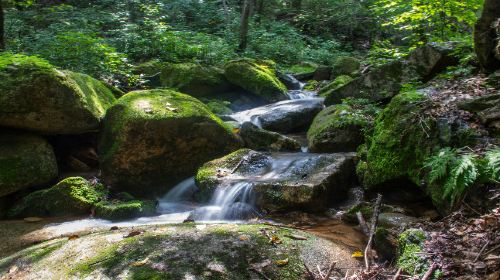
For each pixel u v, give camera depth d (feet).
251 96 30.42
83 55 25.32
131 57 33.47
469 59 16.85
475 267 7.69
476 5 21.95
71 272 9.24
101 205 14.96
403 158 13.14
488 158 9.60
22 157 16.02
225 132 19.04
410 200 13.52
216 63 34.73
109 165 17.21
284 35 50.44
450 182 9.88
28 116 16.34
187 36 37.14
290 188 14.24
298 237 10.79
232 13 52.26
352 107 21.63
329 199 14.70
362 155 16.17
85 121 17.76
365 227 12.26
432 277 7.82
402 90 17.79
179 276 8.79
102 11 41.52
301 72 38.22
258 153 18.21
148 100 18.69
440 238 8.96
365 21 56.85
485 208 9.70
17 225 13.99
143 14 44.09
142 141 17.06
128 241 10.49
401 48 29.96
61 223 14.12
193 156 18.24
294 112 24.06
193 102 19.52
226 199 15.30
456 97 13.25
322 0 59.77
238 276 8.91
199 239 10.52
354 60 35.86
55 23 34.14
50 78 16.55
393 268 9.02
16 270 9.77
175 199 17.43
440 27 24.94
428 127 12.60
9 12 34.73
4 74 16.21
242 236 10.69
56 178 17.19
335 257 9.99
